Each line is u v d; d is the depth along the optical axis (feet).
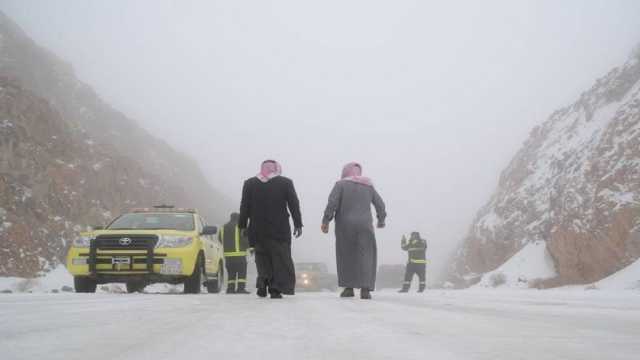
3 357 5.16
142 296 22.57
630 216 65.16
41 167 84.99
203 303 16.66
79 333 7.52
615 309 14.83
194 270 34.94
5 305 14.03
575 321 10.21
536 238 84.69
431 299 23.41
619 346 6.20
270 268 24.04
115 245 33.42
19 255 68.18
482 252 100.58
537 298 25.14
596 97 96.07
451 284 102.63
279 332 7.85
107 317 10.32
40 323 8.98
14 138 83.15
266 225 24.00
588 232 68.74
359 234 25.75
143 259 33.37
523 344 6.44
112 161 110.32
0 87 89.20
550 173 94.58
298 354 5.58
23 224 71.36
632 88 86.33
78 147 103.55
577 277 69.56
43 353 5.50
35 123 91.45
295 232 24.77
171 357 5.27
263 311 12.97
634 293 34.60
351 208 26.17
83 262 33.24
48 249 73.56
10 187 76.02
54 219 80.23
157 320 9.78
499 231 97.40
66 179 89.66
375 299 23.91
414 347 6.16
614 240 65.77
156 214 38.17
